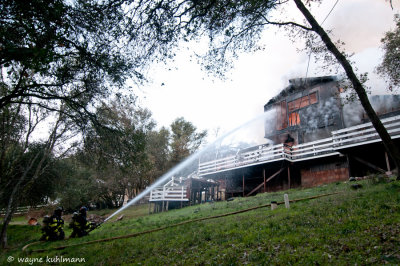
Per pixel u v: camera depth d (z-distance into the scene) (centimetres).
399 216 645
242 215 1081
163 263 666
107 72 796
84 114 926
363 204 812
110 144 1003
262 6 1031
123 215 2617
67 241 1174
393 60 1716
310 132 2267
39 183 2016
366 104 1020
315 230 657
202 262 609
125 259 769
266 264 511
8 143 1522
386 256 459
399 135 1447
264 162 2077
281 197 1507
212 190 2747
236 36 1055
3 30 561
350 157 1731
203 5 896
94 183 3216
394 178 1128
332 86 2203
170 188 2617
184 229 1014
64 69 748
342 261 468
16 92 743
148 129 3175
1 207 1972
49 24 599
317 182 1952
